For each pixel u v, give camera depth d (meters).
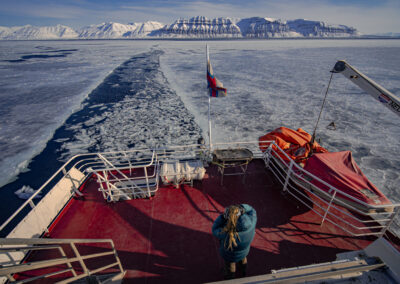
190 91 39.25
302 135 6.26
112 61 85.06
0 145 21.88
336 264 2.14
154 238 4.43
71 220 4.91
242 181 6.05
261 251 4.09
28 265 1.79
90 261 4.00
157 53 118.38
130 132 23.78
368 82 4.52
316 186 4.63
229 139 21.67
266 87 42.28
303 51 133.38
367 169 16.92
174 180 5.79
